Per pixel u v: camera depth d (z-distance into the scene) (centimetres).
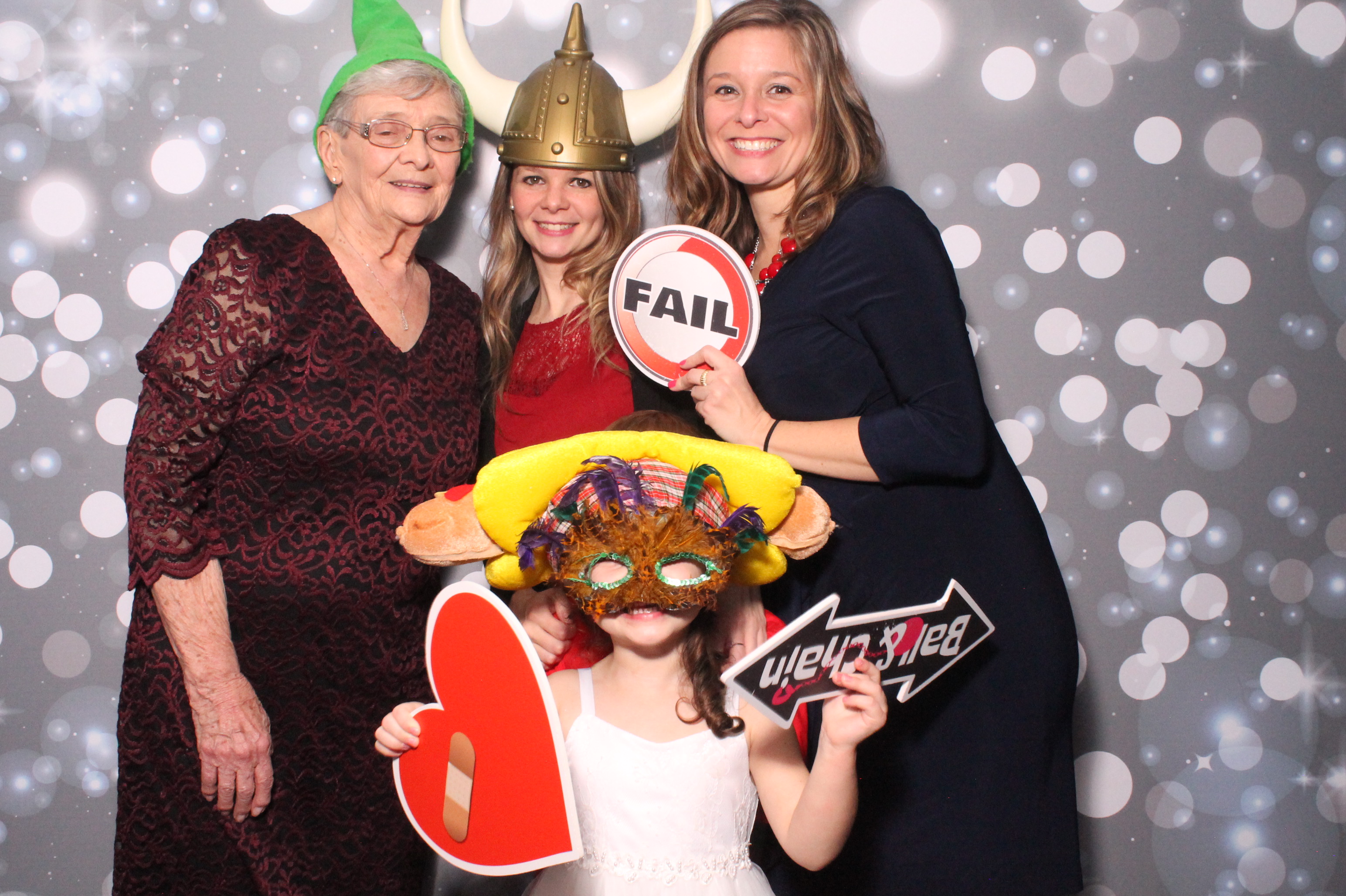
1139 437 215
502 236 182
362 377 150
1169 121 210
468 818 125
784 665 113
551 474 123
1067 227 210
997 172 208
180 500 142
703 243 156
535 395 175
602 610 122
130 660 149
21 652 206
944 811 151
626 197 177
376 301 157
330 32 199
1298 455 218
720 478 124
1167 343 214
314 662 150
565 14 202
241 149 200
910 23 205
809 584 158
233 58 199
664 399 167
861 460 144
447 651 127
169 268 202
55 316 201
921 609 123
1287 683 221
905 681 129
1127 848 221
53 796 208
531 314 185
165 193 200
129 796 150
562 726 136
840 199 154
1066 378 213
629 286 160
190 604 143
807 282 151
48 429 203
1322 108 212
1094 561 217
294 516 149
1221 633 220
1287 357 216
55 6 196
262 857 149
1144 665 219
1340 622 220
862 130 159
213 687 143
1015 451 214
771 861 165
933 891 152
